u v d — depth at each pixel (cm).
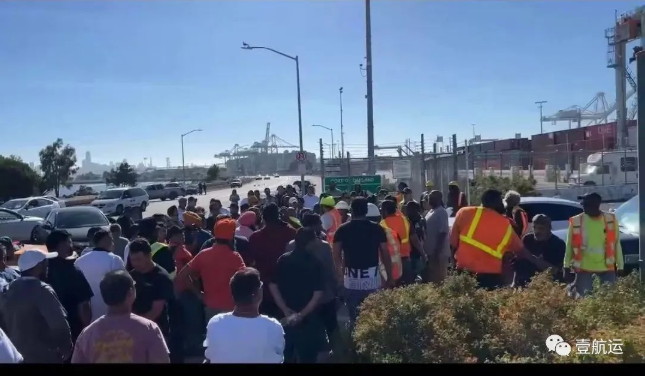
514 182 2275
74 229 1891
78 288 600
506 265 727
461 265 701
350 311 706
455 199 1238
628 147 4097
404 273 889
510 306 544
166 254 778
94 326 423
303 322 629
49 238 602
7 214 2450
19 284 512
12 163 5669
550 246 747
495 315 547
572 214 1188
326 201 1078
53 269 597
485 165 3322
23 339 504
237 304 450
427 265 930
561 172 3875
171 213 1267
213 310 670
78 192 7231
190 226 979
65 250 605
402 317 527
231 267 670
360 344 541
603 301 547
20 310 505
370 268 700
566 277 721
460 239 706
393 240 779
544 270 647
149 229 858
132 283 430
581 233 706
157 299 602
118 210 4047
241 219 996
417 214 1040
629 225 984
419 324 519
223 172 14650
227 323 446
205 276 673
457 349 500
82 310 601
